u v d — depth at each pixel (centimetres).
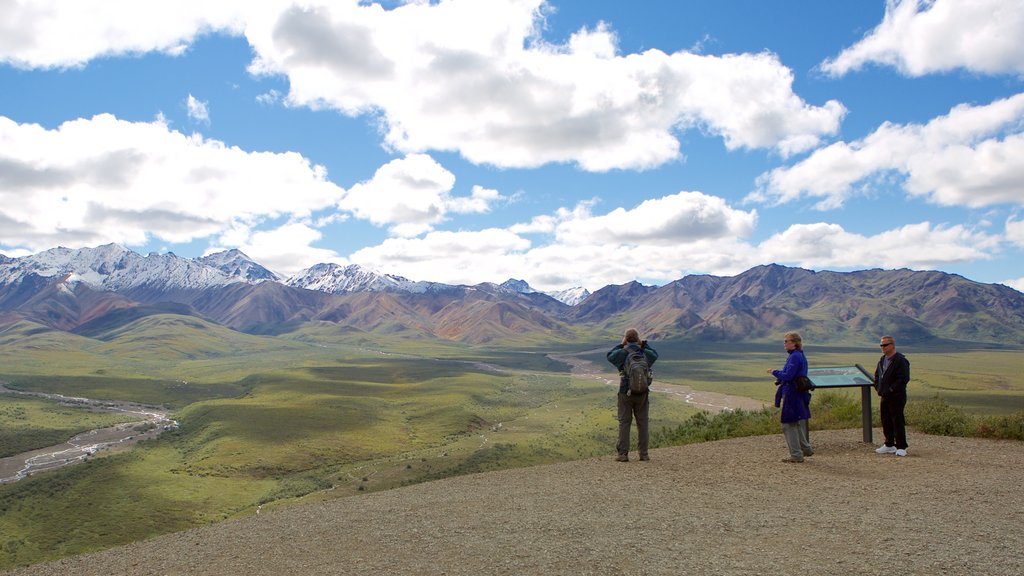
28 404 19012
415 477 10425
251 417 16712
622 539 967
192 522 8962
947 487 1272
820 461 1608
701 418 2738
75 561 1119
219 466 12212
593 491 1338
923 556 839
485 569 855
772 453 1755
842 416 2478
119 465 11888
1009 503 1134
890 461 1581
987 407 14125
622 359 1716
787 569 807
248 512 9188
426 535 1048
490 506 1242
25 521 8894
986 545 882
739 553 881
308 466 12438
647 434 1712
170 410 19538
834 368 1886
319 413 17688
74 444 14050
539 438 13412
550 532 1023
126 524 8812
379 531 1098
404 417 17988
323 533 1116
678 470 1548
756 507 1150
